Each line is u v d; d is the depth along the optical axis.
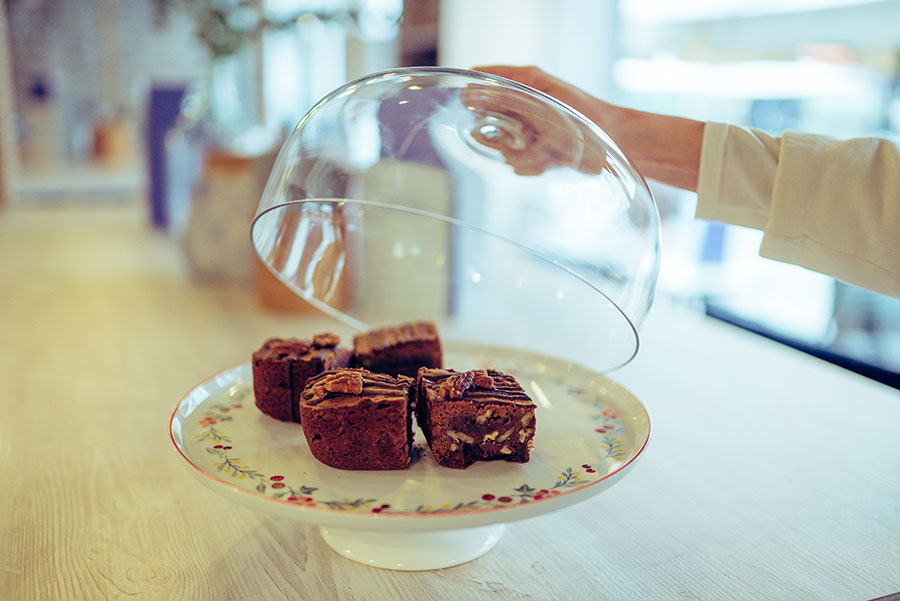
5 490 0.56
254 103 3.04
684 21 1.70
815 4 1.39
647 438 0.52
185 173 2.20
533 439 0.55
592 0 1.93
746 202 0.58
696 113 1.69
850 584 0.48
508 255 0.94
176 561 0.49
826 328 1.38
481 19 1.95
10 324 1.00
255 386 0.57
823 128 1.41
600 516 0.55
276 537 0.52
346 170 0.59
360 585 0.47
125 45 4.23
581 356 0.66
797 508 0.56
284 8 1.74
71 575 0.47
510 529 0.53
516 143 0.56
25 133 4.12
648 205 0.54
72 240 1.83
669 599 0.46
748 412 0.72
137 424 0.68
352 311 0.79
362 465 0.50
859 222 0.53
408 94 0.57
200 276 1.44
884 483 0.59
